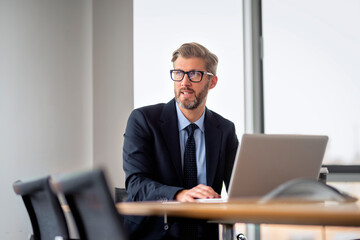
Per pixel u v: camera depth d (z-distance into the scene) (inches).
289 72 184.4
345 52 183.6
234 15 184.4
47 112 172.9
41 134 172.1
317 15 184.5
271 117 184.2
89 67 176.4
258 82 183.3
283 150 85.7
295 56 184.5
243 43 184.9
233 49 183.9
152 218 106.0
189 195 88.6
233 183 83.7
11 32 172.1
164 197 94.4
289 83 184.2
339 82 183.2
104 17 177.8
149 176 109.9
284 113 184.1
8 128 169.9
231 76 183.5
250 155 83.6
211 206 74.0
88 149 174.7
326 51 184.2
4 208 167.5
